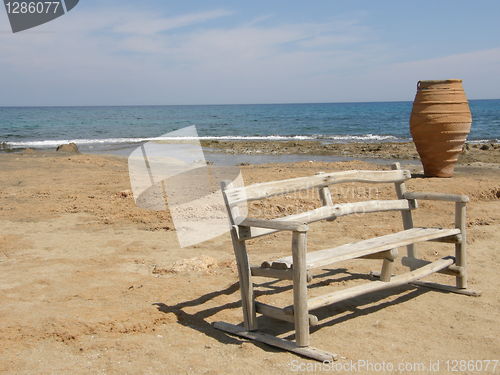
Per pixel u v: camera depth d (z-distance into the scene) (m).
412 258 5.16
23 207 8.66
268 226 3.65
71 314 4.12
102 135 36.94
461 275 4.84
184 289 4.84
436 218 7.47
